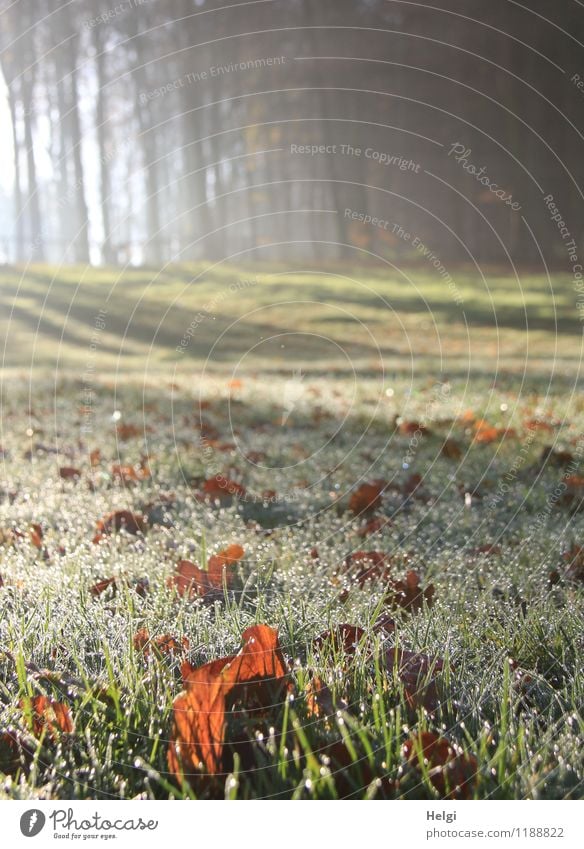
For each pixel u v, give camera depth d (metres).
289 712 1.48
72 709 1.58
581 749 1.47
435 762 1.38
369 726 1.47
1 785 1.35
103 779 1.40
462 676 1.73
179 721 1.37
